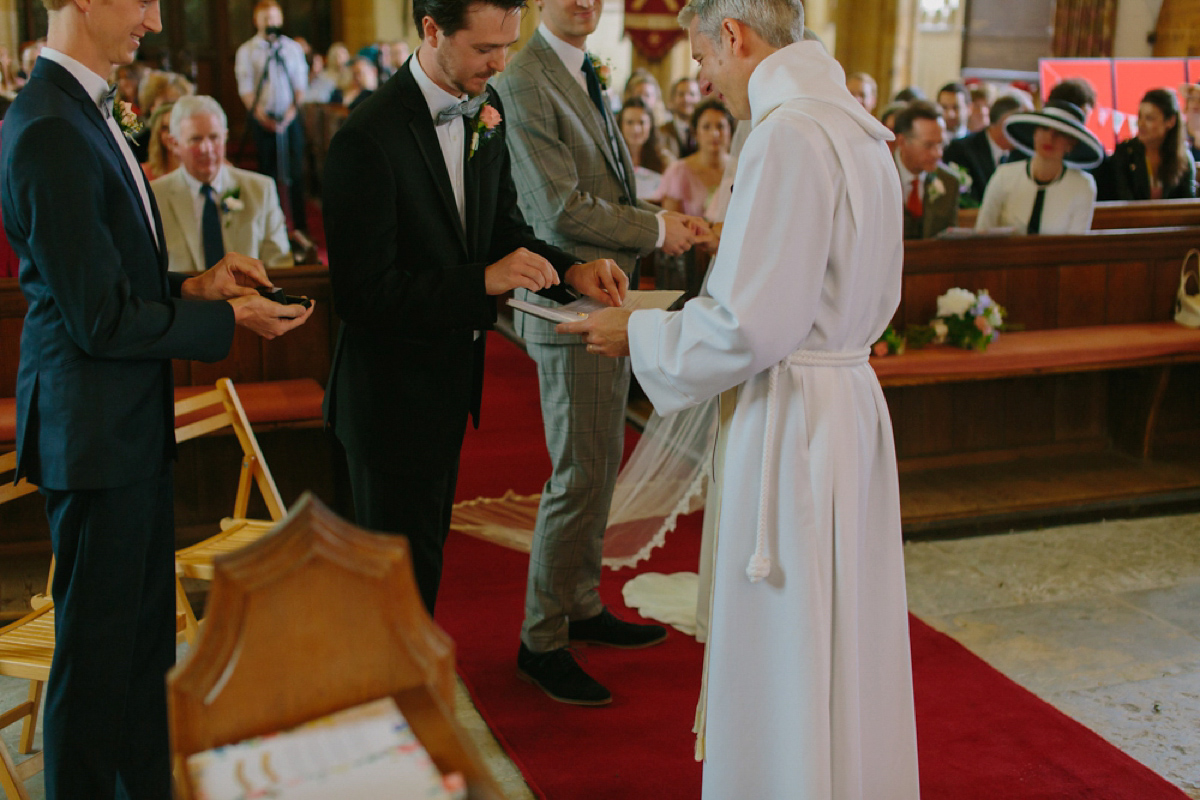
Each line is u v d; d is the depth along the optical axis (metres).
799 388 1.93
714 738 2.02
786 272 1.80
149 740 2.22
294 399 3.62
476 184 2.44
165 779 2.26
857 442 1.99
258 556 1.02
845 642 1.96
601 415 2.87
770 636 1.97
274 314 2.10
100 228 1.84
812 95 1.86
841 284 1.89
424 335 2.29
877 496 2.08
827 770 1.93
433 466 2.40
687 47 14.09
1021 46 13.19
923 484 4.51
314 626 1.06
